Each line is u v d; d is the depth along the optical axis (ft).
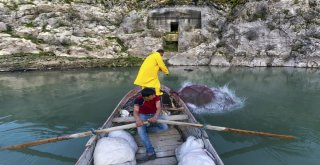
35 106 27.96
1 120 24.17
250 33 52.75
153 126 18.44
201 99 26.71
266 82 37.78
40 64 47.55
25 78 41.04
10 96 31.71
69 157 17.15
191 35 54.65
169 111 21.70
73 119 24.23
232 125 22.26
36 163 16.40
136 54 54.39
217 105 26.43
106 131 15.74
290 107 26.91
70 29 54.75
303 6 50.72
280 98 29.99
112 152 13.84
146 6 58.85
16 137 20.45
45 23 54.65
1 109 27.20
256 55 52.01
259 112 25.38
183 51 54.08
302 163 16.16
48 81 39.09
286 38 50.98
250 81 38.42
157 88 19.13
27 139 20.11
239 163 16.16
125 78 40.91
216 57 52.90
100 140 14.98
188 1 56.90
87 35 55.72
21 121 23.88
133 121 18.90
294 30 50.55
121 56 53.78
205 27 55.62
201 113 24.80
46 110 26.71
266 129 21.47
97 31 56.49
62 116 25.04
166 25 58.03
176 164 14.75
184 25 57.57
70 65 48.85
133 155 14.46
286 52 50.96
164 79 39.81
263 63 51.39
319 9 50.42
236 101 28.71
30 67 47.06
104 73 44.96
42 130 21.85
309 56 49.96
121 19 58.29
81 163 13.12
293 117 24.14
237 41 53.36
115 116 20.24
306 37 50.01
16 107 27.76
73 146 18.65
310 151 17.66
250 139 19.42
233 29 53.98
